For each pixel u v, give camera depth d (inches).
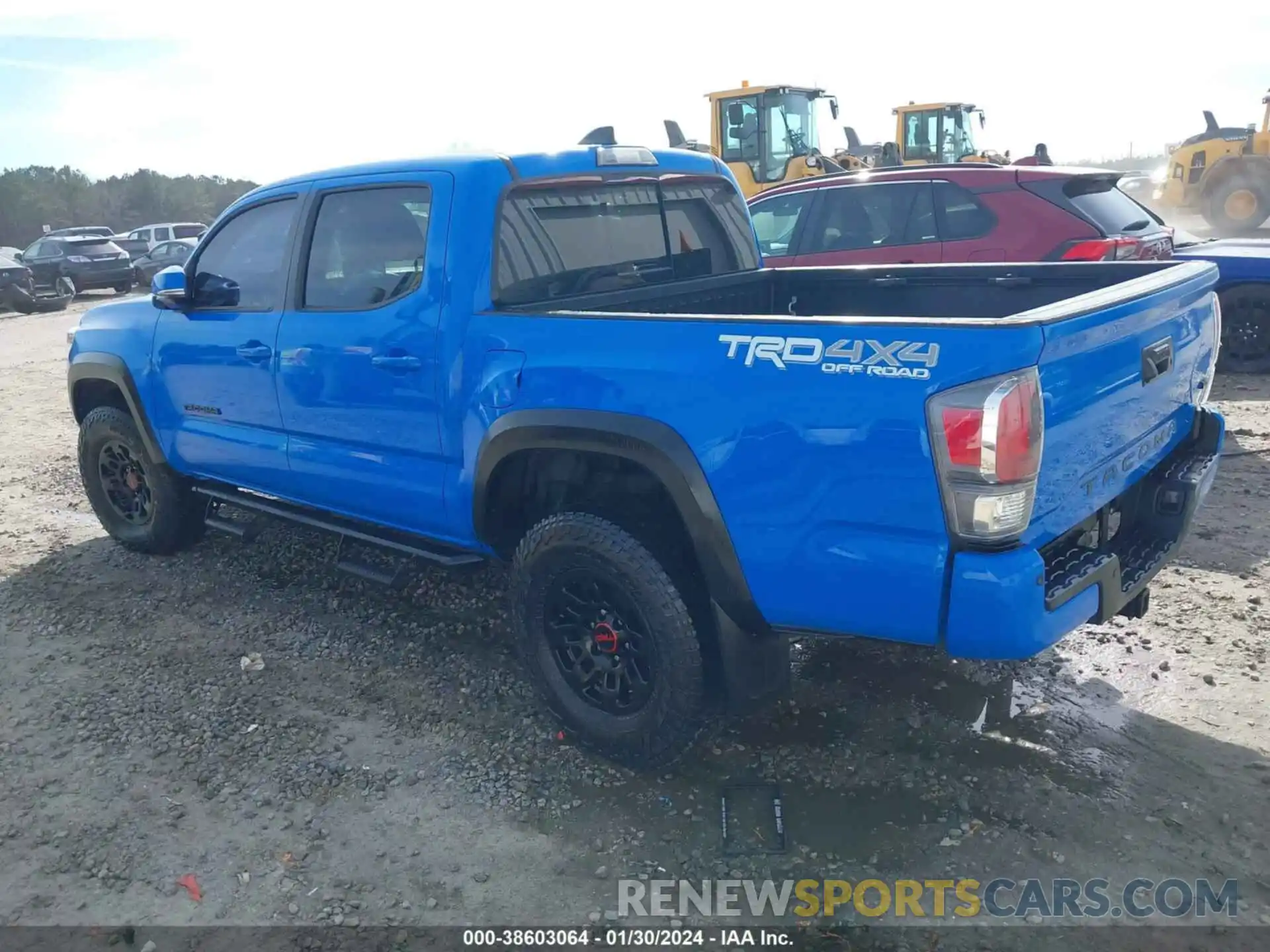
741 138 579.5
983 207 293.4
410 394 145.3
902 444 100.4
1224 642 157.8
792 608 113.7
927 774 129.4
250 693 156.5
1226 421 276.2
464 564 150.2
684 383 115.1
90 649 173.5
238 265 174.7
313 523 175.2
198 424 187.8
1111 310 107.3
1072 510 109.9
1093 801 122.6
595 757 136.6
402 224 147.7
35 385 440.5
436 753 139.0
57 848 121.7
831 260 315.3
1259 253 325.7
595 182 156.1
